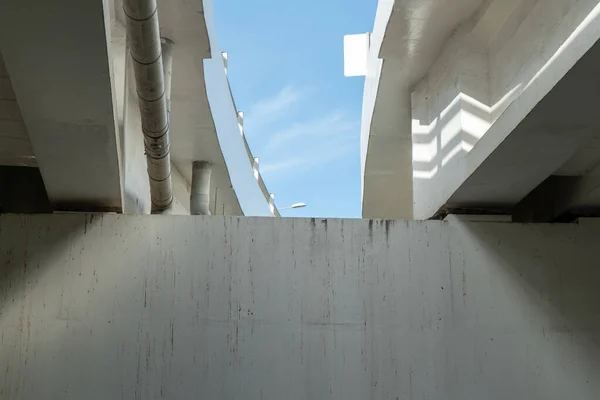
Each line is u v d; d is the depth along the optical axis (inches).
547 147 183.5
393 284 216.4
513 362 213.0
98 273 208.2
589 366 214.2
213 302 208.8
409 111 330.3
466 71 232.8
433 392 208.2
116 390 199.3
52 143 177.8
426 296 216.2
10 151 217.8
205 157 379.9
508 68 214.4
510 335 215.5
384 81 293.9
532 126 171.0
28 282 205.5
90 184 201.9
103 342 202.7
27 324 201.9
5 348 199.3
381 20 279.4
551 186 244.2
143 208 318.0
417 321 213.6
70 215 212.8
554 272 221.6
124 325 204.5
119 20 231.3
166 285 209.0
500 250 222.5
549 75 154.0
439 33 249.1
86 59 143.9
